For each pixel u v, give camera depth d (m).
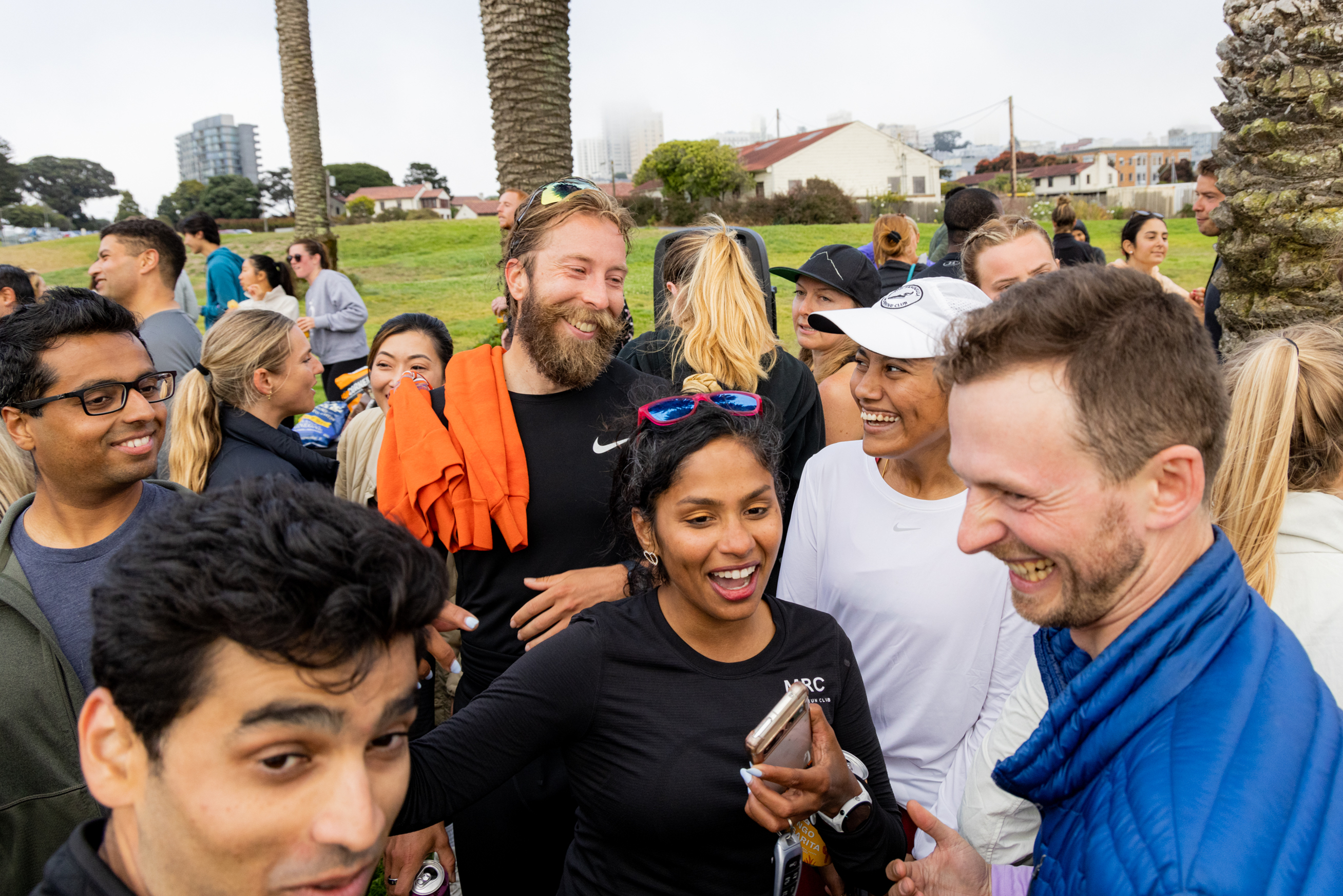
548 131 6.90
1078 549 1.01
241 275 7.87
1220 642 1.02
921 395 1.93
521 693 1.55
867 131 52.19
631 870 1.60
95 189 137.12
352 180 107.94
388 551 0.99
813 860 1.58
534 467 2.30
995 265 3.39
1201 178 5.66
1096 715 1.04
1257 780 0.87
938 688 1.99
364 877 0.99
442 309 16.64
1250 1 3.43
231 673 0.90
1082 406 0.96
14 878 1.81
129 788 0.97
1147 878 0.84
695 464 1.51
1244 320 3.66
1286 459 1.63
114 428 1.90
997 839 1.53
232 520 0.95
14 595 1.80
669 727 1.56
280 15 19.00
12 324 1.88
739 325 2.80
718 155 39.22
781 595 2.32
